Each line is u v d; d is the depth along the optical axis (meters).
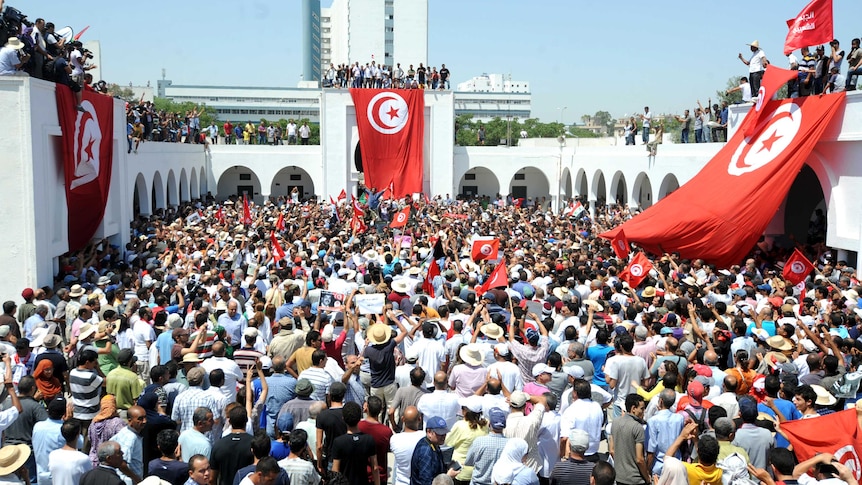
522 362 11.38
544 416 9.26
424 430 9.88
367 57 71.25
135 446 8.76
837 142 23.14
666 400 8.98
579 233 28.48
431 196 54.03
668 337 11.16
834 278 18.88
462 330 12.73
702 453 7.68
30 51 20.39
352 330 13.41
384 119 50.19
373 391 11.70
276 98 143.62
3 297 19.91
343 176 53.34
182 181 45.59
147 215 35.38
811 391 9.45
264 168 54.31
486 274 18.73
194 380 9.70
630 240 24.16
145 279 16.92
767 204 22.89
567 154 54.72
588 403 9.42
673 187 43.66
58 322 14.73
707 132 34.66
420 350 11.69
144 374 12.87
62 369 11.71
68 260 21.70
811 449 8.58
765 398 9.73
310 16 164.38
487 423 9.20
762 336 12.05
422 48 72.06
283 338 11.82
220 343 10.78
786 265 17.92
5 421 9.60
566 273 16.23
